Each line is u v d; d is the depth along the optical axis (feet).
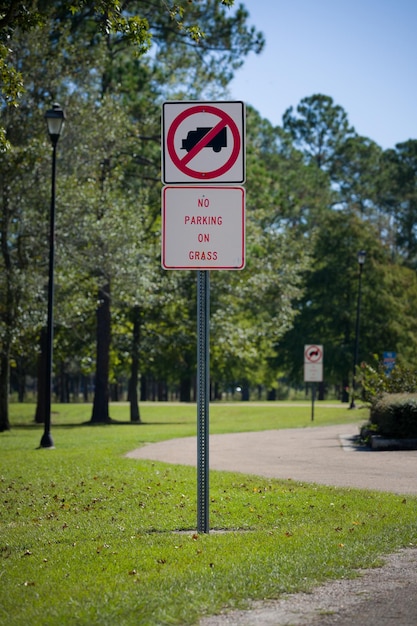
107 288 130.93
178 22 46.57
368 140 310.65
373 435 69.72
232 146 30.19
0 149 48.88
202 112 30.22
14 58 100.07
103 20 46.60
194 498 40.50
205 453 30.94
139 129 131.23
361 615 20.52
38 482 48.47
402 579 24.11
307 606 21.30
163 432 95.25
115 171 118.21
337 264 222.89
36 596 21.98
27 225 102.99
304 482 45.65
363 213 299.79
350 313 217.97
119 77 128.06
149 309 146.30
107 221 108.68
